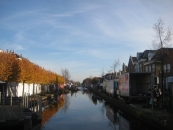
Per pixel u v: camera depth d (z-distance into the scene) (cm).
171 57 3011
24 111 1672
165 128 1178
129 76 2412
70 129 1455
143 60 4744
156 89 2303
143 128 1441
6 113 1585
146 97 2342
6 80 2648
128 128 1446
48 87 6519
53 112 2295
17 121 1423
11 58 2669
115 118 1900
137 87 2609
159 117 1380
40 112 1672
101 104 3241
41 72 4150
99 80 10762
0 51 2709
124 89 2622
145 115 1532
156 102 2002
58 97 4888
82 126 1545
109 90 4109
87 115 2078
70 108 2667
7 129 1426
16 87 3656
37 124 1619
